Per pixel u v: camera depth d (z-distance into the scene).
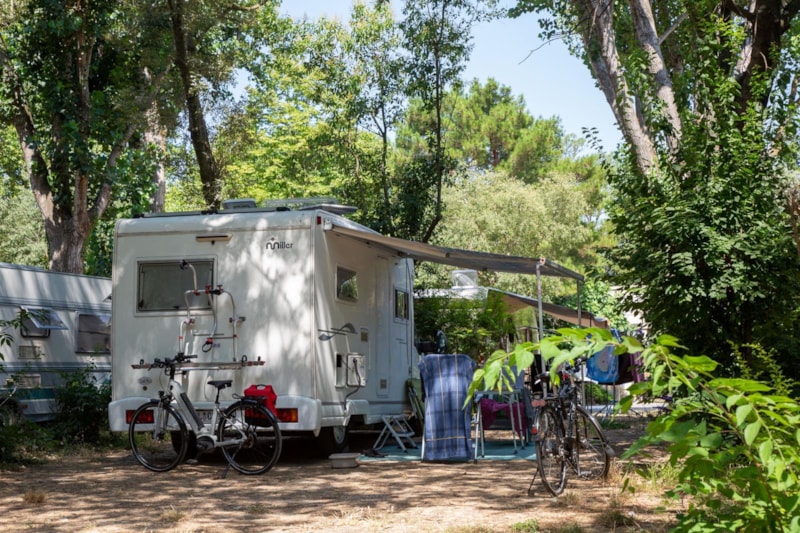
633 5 11.88
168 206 35.28
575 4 13.85
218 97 18.67
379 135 20.38
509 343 16.83
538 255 40.50
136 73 18.89
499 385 2.49
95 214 18.08
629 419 16.09
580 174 47.84
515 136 49.84
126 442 12.82
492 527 6.01
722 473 3.02
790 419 2.58
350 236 10.47
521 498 7.32
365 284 11.37
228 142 19.62
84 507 7.25
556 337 2.52
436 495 7.61
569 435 7.73
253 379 9.97
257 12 18.94
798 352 9.10
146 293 10.36
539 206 39.88
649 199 8.73
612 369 14.55
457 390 10.36
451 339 16.58
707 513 3.33
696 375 2.58
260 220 10.16
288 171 33.88
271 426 9.56
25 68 17.62
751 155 8.50
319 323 10.02
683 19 12.48
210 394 10.05
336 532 6.00
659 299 8.74
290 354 9.92
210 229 10.24
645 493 7.23
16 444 10.80
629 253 9.06
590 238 41.94
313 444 11.00
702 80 9.04
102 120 17.89
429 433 10.30
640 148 11.44
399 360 12.53
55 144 17.23
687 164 8.77
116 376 10.35
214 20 17.20
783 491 2.80
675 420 2.78
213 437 9.44
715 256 8.21
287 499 7.56
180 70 17.53
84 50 17.56
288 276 10.03
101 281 14.65
